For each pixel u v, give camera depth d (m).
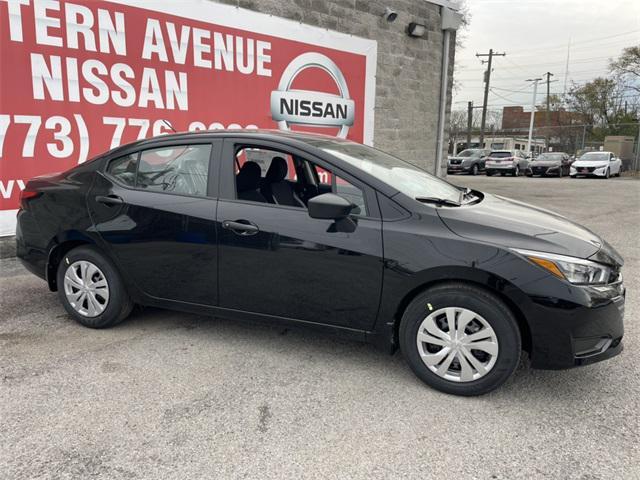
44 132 5.78
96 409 2.84
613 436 2.64
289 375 3.26
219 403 2.91
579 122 51.69
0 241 5.70
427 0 10.38
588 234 3.25
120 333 3.89
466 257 2.85
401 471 2.36
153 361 3.43
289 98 8.28
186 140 3.69
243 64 7.56
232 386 3.11
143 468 2.36
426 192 3.41
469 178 26.80
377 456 2.46
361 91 9.45
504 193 16.55
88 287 3.90
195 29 6.91
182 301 3.67
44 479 2.27
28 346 3.64
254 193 3.56
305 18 8.28
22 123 5.61
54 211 3.96
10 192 5.65
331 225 3.15
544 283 2.75
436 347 3.06
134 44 6.36
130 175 3.82
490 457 2.46
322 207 2.96
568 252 2.85
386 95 9.99
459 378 2.98
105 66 6.15
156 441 2.56
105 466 2.37
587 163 26.91
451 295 2.92
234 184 3.48
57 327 3.99
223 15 7.19
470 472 2.36
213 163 3.56
